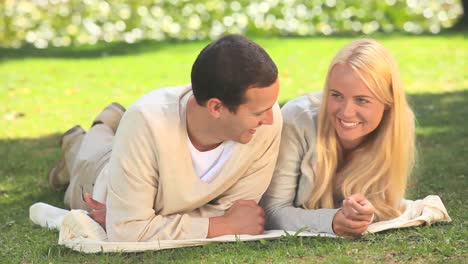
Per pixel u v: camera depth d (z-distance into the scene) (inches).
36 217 184.7
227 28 549.6
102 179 175.8
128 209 154.1
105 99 363.9
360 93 154.9
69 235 162.1
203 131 152.7
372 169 164.1
